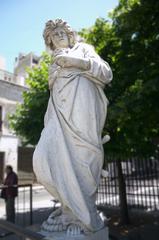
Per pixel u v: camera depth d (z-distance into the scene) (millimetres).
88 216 2182
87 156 2453
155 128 7539
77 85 2547
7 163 23828
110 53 8031
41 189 21938
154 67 6348
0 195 8961
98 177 2537
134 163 10797
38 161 2293
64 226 2246
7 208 8141
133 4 7172
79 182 2344
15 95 25016
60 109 2520
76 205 2223
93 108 2553
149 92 5805
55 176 2270
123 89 7277
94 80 2662
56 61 2639
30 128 10383
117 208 10211
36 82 11000
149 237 6207
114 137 7891
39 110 10023
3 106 24109
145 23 6824
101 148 2572
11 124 12172
